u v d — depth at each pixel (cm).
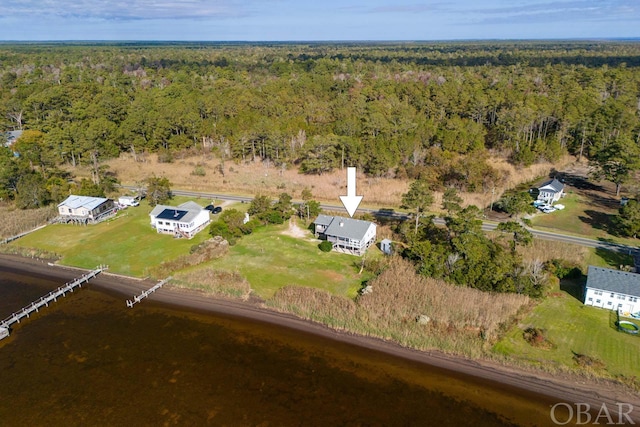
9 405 3123
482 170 7188
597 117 8500
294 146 8706
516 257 4559
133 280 4697
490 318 3781
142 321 4059
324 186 7431
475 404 3103
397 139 8112
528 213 6078
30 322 4053
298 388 3262
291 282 4525
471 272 4228
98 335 3875
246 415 3022
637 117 8788
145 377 3381
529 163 8075
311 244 5372
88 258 5134
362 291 4272
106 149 8769
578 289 4316
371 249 5225
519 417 2992
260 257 5038
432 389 3241
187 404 3120
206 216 5956
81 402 3147
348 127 8644
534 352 3481
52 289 4575
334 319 3959
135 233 5738
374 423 2962
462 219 4738
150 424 2958
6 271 4928
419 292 4147
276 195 7125
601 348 3484
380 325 3847
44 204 6700
